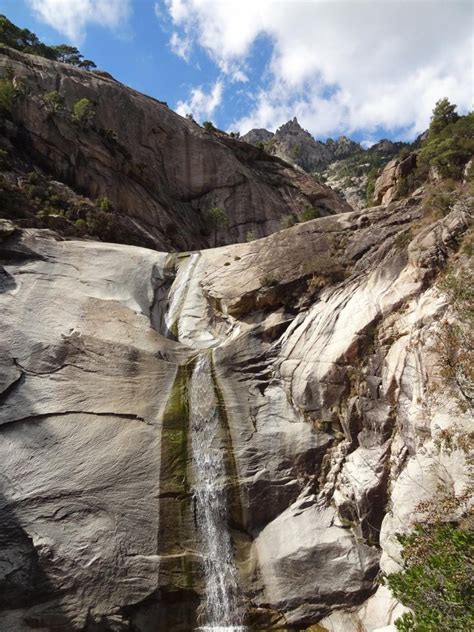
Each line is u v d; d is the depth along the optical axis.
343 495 16.48
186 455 17.67
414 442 15.27
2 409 17.84
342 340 18.95
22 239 25.47
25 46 61.47
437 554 10.27
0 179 31.11
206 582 15.43
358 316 19.34
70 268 24.77
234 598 15.38
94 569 14.74
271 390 19.81
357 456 16.83
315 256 23.59
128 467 16.92
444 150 25.78
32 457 16.80
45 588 14.34
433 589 9.73
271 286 22.81
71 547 15.02
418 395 15.72
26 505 15.71
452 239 19.05
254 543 16.52
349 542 15.69
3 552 14.79
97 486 16.34
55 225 30.77
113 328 21.25
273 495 17.14
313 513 16.61
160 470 17.09
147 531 15.77
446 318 15.59
